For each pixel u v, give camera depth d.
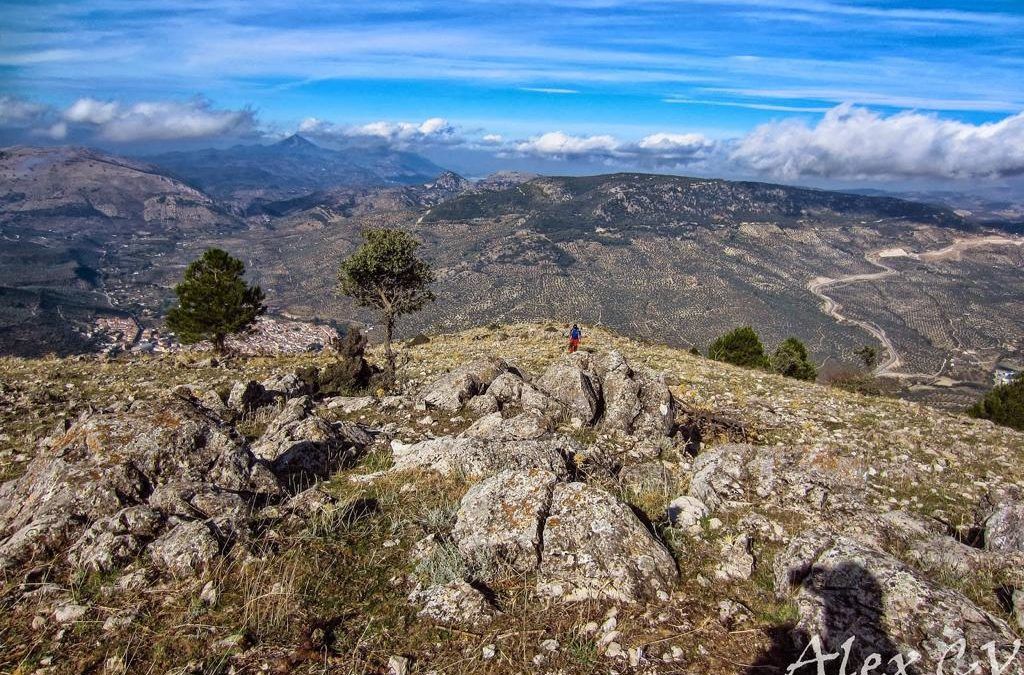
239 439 8.49
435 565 5.98
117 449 7.46
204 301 32.16
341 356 21.97
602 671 4.64
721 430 15.67
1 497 7.60
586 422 14.09
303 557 6.00
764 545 7.12
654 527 7.08
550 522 6.44
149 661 4.53
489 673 4.59
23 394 17.58
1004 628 4.83
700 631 5.17
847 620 5.01
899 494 11.08
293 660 4.60
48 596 5.30
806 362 42.75
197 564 5.68
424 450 9.53
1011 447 15.95
